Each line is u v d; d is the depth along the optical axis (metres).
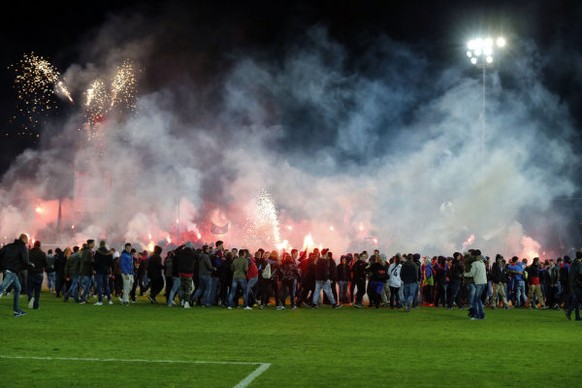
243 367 11.34
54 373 10.59
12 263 19.17
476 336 16.47
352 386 9.94
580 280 21.58
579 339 16.09
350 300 28.27
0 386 9.62
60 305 24.14
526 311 26.11
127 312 21.64
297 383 10.08
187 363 11.62
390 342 15.00
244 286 24.31
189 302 25.06
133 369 10.99
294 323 18.97
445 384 10.20
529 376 10.95
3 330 16.08
